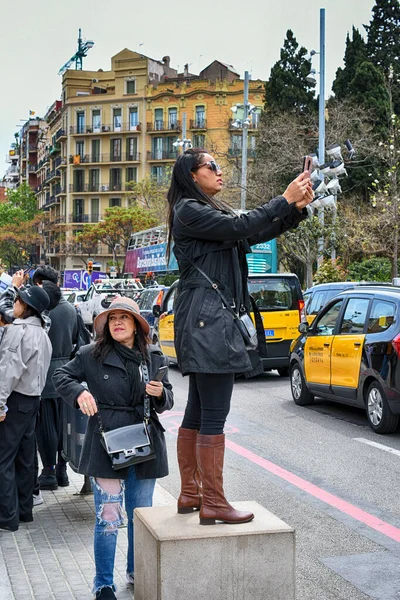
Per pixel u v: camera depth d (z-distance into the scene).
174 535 3.76
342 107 36.97
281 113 41.97
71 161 88.25
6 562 5.19
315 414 11.86
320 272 27.28
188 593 3.75
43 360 6.00
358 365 10.62
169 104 82.44
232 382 3.85
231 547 3.79
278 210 3.61
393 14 45.72
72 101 87.81
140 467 4.59
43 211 97.94
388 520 6.50
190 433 4.12
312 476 8.02
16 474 6.06
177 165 3.90
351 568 5.37
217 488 3.92
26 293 5.96
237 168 42.44
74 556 5.31
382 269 27.72
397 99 40.25
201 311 3.67
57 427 7.09
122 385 4.57
